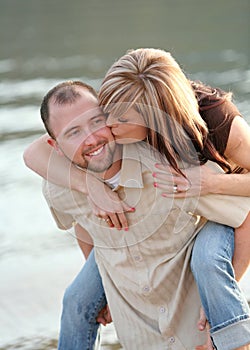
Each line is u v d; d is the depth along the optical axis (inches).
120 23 684.1
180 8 756.0
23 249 256.2
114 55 552.7
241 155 152.2
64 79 486.9
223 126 151.0
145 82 146.7
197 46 568.4
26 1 860.6
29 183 314.0
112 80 147.4
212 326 150.3
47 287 227.3
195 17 700.0
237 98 412.8
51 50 584.7
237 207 153.5
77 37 629.9
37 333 203.8
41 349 196.1
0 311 214.7
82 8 788.6
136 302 159.6
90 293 167.0
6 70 524.4
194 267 151.9
